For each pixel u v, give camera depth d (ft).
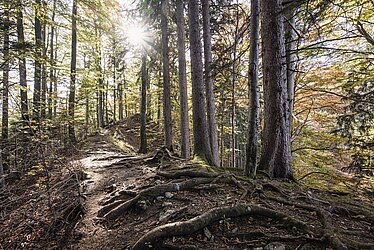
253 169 16.30
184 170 17.51
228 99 47.24
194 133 24.34
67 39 58.44
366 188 22.16
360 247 8.44
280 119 17.13
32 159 16.19
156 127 66.80
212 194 13.84
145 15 31.96
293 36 23.04
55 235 12.85
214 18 34.42
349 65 25.49
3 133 26.89
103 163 27.09
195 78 24.27
